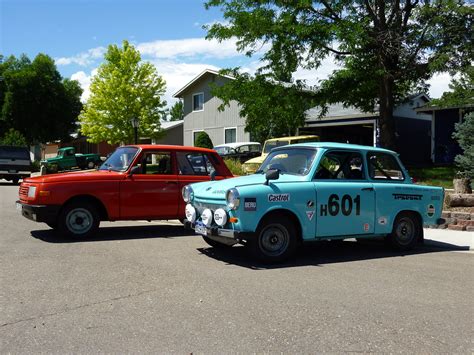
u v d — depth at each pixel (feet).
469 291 19.25
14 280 19.71
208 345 13.30
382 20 60.95
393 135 62.75
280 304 17.03
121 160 32.04
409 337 14.16
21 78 167.73
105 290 18.44
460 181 41.98
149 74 123.65
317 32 56.18
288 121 63.72
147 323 14.96
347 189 25.14
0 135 171.94
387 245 29.09
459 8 53.31
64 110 177.58
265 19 57.98
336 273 21.94
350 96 66.64
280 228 23.62
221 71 65.36
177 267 22.40
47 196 28.17
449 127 79.61
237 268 22.50
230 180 25.27
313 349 13.15
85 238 29.53
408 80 66.80
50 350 12.86
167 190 31.58
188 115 124.47
